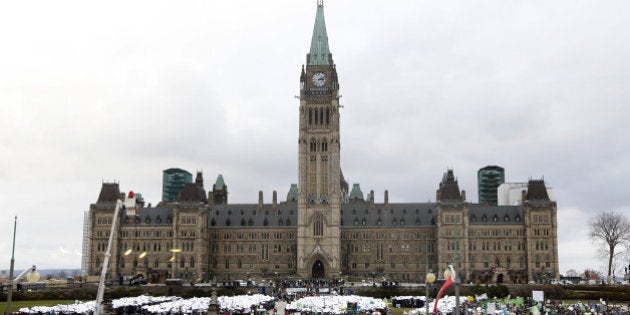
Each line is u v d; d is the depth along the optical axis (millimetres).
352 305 121312
